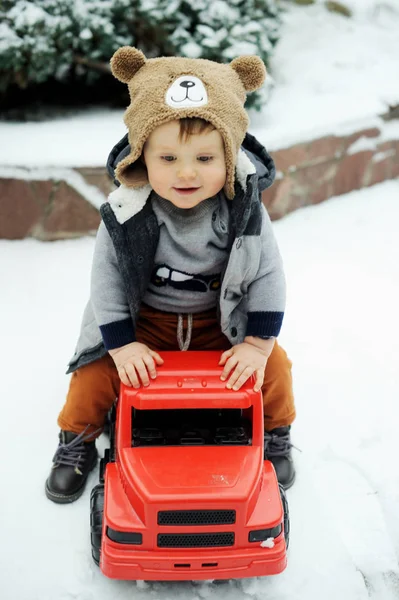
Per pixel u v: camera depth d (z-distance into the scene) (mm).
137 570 1334
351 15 4305
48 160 2713
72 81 3438
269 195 3014
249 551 1344
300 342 2293
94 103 3461
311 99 3459
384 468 1782
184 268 1569
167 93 1372
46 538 1554
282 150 2988
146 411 1591
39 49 2916
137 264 1529
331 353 2244
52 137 2939
